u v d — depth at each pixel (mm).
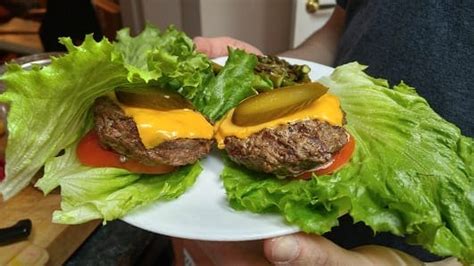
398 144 263
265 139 250
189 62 301
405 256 269
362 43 384
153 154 244
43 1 736
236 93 306
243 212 239
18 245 300
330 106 268
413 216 224
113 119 251
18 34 667
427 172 247
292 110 256
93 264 333
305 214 230
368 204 235
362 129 279
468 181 247
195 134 253
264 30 836
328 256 226
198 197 250
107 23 889
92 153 257
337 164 256
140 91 252
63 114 245
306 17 694
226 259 263
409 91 304
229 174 259
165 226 229
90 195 243
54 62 227
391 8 359
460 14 326
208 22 821
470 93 330
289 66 355
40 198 339
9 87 227
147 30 339
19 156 241
